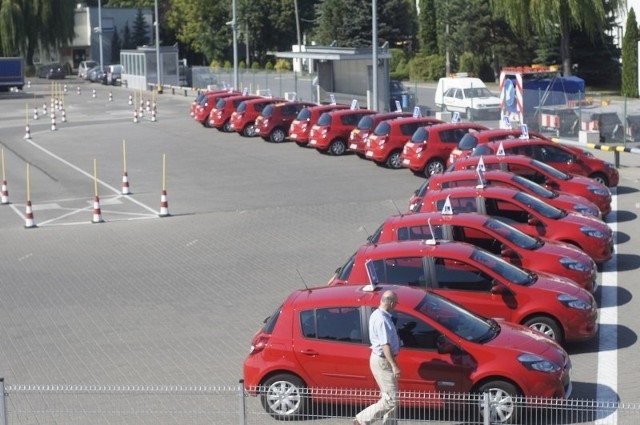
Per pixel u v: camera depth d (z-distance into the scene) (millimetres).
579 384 14820
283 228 28672
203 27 117562
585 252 20766
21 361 17297
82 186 38344
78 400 14641
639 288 20375
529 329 14258
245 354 17125
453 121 39000
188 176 39719
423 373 13070
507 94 50094
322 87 62750
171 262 25109
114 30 133750
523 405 12602
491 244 18391
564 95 49500
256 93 76438
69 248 27438
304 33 112375
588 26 66125
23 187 38656
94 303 21359
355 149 41906
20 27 109375
